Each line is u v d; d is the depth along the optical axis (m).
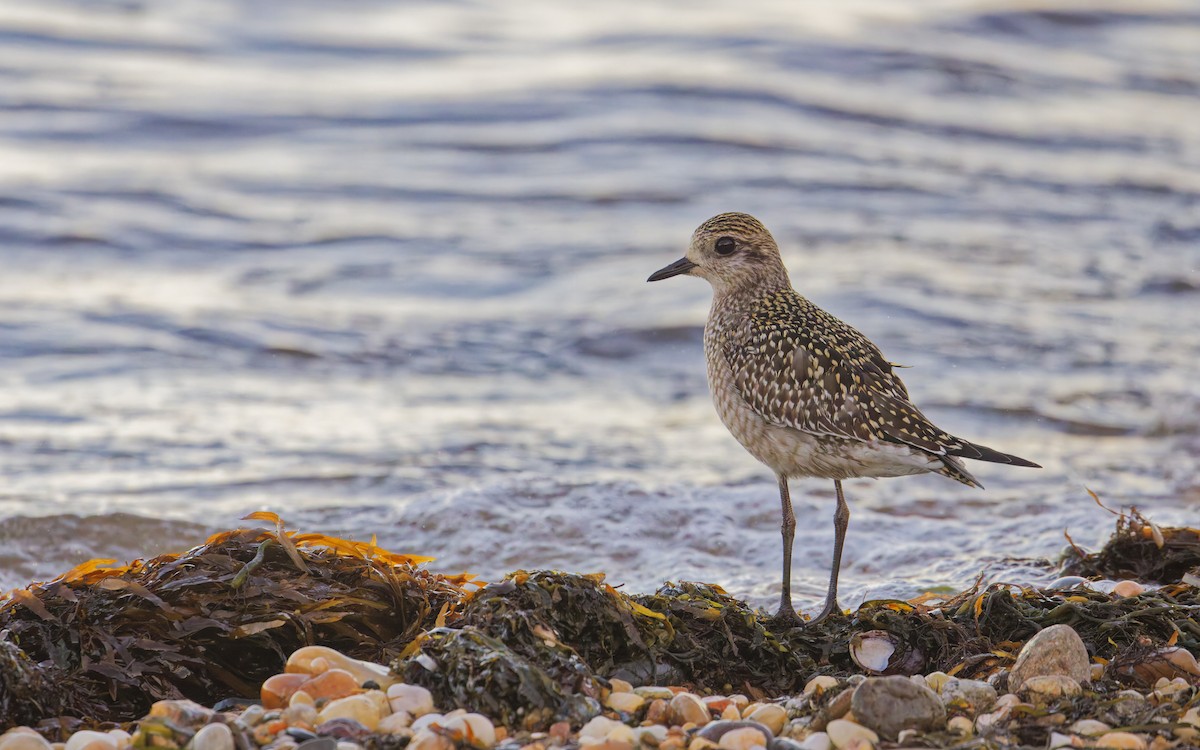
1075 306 17.73
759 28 32.62
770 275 8.63
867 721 5.94
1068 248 20.30
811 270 18.61
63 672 6.48
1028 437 13.66
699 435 13.69
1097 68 32.19
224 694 6.69
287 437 13.13
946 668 6.93
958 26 34.31
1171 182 24.08
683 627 7.00
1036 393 14.70
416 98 27.12
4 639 6.41
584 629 6.67
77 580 6.92
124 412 13.66
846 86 29.06
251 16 31.73
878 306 17.22
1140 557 9.16
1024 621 7.22
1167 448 13.37
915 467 7.57
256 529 7.25
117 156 23.42
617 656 6.72
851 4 35.50
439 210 21.62
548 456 12.80
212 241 19.81
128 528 10.70
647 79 28.31
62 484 11.62
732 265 8.59
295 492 11.71
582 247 19.98
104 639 6.61
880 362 7.95
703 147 24.81
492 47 31.06
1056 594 7.74
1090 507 11.52
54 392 14.14
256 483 11.88
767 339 8.02
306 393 14.59
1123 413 14.23
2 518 10.54
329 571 7.18
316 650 6.44
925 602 8.22
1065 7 35.47
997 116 28.12
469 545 10.55
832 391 7.66
